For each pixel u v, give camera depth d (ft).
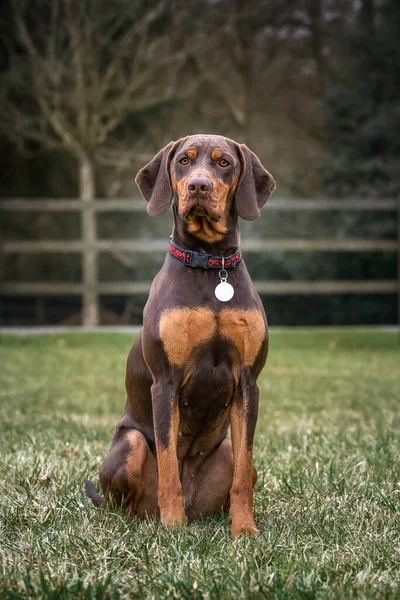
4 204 38.73
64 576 8.95
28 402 22.94
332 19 52.29
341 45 50.96
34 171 52.47
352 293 44.11
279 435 18.01
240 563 9.50
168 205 12.21
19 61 46.09
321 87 52.37
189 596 8.38
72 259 52.34
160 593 8.53
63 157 52.08
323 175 46.37
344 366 30.81
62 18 46.50
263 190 12.43
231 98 52.39
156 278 12.07
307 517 11.50
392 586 8.59
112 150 50.98
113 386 26.27
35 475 13.56
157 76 49.75
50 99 47.96
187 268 11.53
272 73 53.47
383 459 14.79
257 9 50.49
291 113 53.42
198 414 11.80
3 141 51.75
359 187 44.78
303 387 26.05
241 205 11.93
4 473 13.75
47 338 37.01
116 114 46.32
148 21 44.06
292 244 38.50
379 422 19.98
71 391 25.25
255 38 52.75
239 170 12.08
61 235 52.49
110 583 8.71
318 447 16.22
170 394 11.30
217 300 11.31
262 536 10.61
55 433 17.97
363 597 8.21
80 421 19.97
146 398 12.15
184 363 11.38
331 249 38.86
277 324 44.68
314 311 44.60
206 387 11.54
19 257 52.34
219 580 8.91
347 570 9.24
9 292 39.37
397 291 39.09
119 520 11.27
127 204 39.06
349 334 37.42
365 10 50.85
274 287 38.55
